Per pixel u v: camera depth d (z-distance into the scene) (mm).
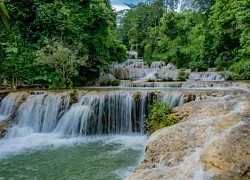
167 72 19109
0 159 6730
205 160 3906
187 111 7277
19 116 10375
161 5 47938
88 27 17391
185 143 4824
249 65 14289
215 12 19422
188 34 28812
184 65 23938
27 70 14875
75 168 5945
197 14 27516
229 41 18297
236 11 15664
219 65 17688
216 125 5480
